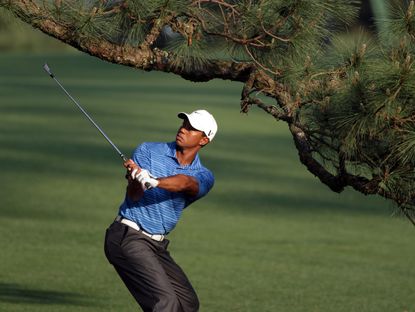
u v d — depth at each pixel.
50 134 98.81
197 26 23.62
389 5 21.42
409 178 22.48
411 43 21.20
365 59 21.66
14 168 79.12
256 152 92.75
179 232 58.91
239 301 41.38
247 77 24.88
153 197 24.77
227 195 71.69
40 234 56.12
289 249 54.75
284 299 42.06
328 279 47.16
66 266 47.91
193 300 25.81
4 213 62.31
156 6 22.91
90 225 59.47
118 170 80.00
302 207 68.25
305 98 22.97
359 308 40.59
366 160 22.62
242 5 23.36
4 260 48.72
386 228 61.88
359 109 21.23
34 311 36.75
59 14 22.97
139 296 24.78
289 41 23.38
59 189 71.19
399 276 48.38
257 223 62.41
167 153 25.30
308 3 22.91
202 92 149.25
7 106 121.88
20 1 22.78
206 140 25.20
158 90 150.88
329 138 23.81
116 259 24.88
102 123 108.25
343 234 59.78
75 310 37.59
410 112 21.06
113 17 23.14
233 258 51.81
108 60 23.91
